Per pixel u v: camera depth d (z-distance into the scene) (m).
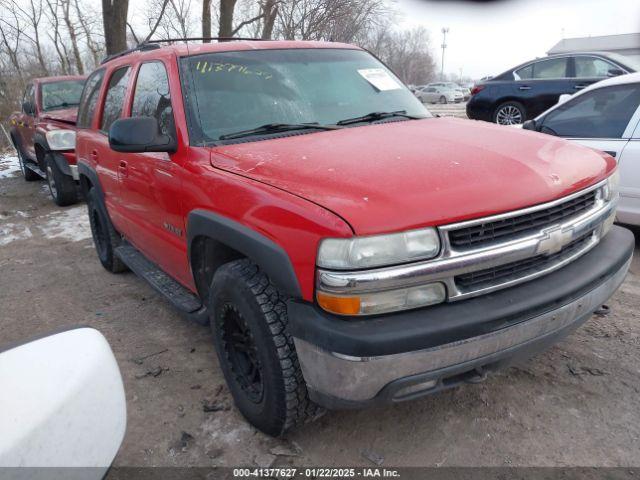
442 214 2.02
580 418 2.63
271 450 2.55
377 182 2.16
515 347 2.17
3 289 4.92
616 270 2.55
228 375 2.79
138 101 3.70
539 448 2.46
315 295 2.07
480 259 2.07
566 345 3.27
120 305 4.38
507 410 2.72
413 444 2.54
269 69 3.38
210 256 2.89
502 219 2.12
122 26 10.62
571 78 9.92
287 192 2.23
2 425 1.36
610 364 3.05
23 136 9.98
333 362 2.03
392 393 2.04
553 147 2.69
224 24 12.23
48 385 1.50
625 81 4.70
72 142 7.74
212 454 2.56
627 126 4.57
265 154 2.63
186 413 2.88
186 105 3.06
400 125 3.15
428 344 1.98
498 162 2.36
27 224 7.29
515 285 2.22
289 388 2.33
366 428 2.66
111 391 1.65
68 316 4.24
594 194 2.57
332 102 3.35
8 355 1.54
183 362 3.40
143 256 4.36
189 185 2.83
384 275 1.96
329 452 2.52
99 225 5.13
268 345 2.32
